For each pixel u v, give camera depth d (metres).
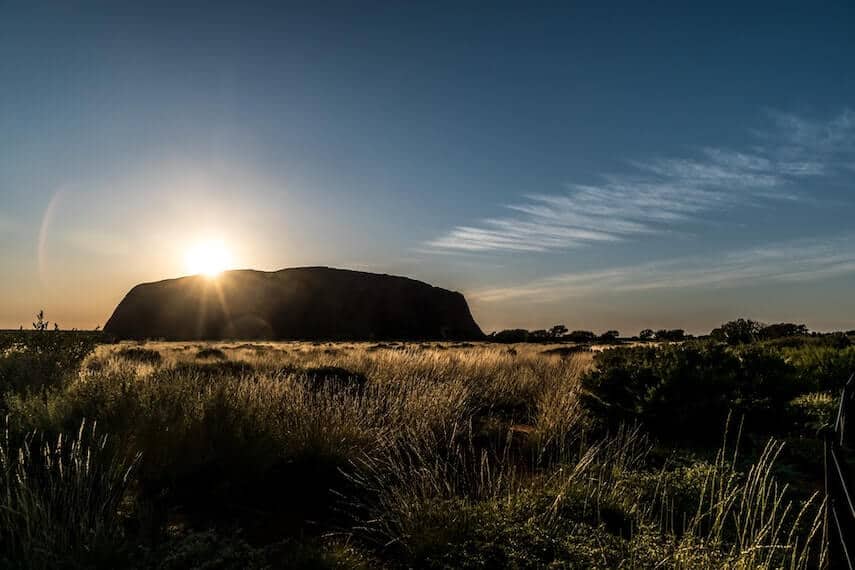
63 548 3.76
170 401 6.34
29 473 4.61
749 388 8.00
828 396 9.53
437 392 8.51
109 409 5.99
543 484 5.23
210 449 5.44
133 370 9.47
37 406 6.08
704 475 5.56
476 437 7.61
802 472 6.12
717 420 7.64
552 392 9.85
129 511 4.64
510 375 12.75
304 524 4.77
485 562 3.91
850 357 11.69
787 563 3.98
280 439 6.11
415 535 4.26
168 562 3.70
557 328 71.25
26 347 11.73
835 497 3.12
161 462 5.33
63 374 10.67
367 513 5.03
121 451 5.15
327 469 5.80
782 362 8.72
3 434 5.25
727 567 3.64
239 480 5.32
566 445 6.98
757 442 7.17
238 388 7.68
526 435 7.84
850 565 2.56
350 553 4.12
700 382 8.05
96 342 13.79
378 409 7.82
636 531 4.50
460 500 4.71
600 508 4.77
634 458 6.43
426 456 6.39
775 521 4.68
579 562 3.82
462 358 15.95
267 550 4.09
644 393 8.24
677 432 7.77
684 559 3.72
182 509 4.90
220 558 3.77
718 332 27.05
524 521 4.44
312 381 10.41
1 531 3.93
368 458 5.78
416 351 18.44
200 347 36.97
